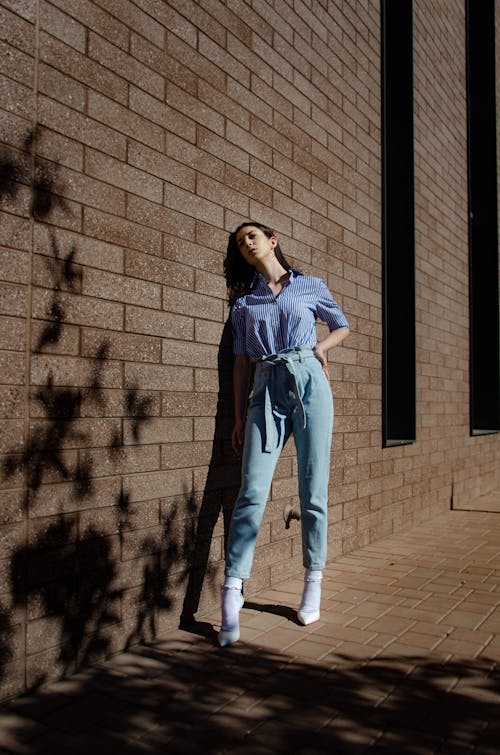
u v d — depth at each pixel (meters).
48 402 2.45
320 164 4.39
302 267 4.14
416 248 6.17
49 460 2.45
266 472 3.12
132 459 2.82
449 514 6.55
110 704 2.30
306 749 2.02
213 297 3.34
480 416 8.59
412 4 6.09
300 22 4.20
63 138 2.54
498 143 8.97
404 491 5.65
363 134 5.01
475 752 2.00
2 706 2.27
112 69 2.77
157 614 2.96
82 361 2.59
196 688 2.44
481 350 8.63
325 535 3.25
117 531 2.74
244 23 3.64
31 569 2.37
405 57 6.08
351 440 4.69
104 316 2.69
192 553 3.18
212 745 2.04
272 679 2.53
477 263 8.71
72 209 2.56
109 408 2.71
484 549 4.82
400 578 4.00
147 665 2.64
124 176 2.81
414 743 2.05
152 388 2.94
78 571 2.56
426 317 6.38
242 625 3.14
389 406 6.04
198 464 3.22
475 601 3.53
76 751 2.00
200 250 3.25
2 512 2.27
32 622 2.38
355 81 4.92
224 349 3.43
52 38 2.50
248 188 3.63
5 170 2.31
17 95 2.36
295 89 4.12
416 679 2.53
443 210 6.97
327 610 3.38
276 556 3.82
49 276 2.46
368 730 2.14
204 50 3.32
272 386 3.18
